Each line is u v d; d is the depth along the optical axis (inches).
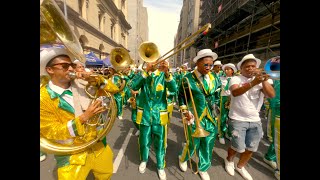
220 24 859.4
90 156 65.9
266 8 523.8
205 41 1214.3
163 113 108.8
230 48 855.1
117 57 135.2
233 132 103.3
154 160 131.2
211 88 103.7
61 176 59.9
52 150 53.4
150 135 113.0
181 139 175.0
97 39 842.2
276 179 112.0
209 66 98.2
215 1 1081.4
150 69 103.5
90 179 100.3
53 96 55.8
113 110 65.3
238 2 671.1
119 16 1310.3
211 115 106.9
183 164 118.0
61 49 56.2
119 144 161.8
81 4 697.0
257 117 101.7
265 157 130.8
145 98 110.0
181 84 108.0
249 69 98.2
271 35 500.1
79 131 55.7
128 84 164.6
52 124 54.6
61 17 54.6
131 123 232.8
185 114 103.9
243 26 748.6
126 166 123.0
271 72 85.2
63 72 56.4
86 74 60.2
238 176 113.3
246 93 99.5
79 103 62.2
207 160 108.3
